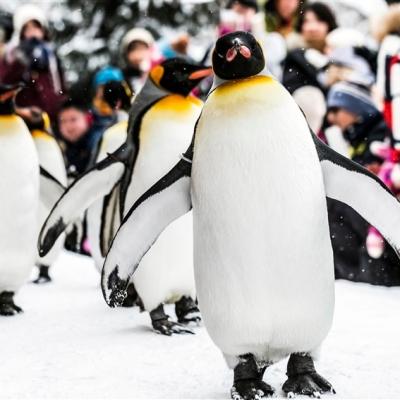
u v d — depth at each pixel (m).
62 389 6.33
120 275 6.42
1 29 20.14
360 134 13.94
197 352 7.68
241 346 5.94
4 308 10.12
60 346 8.09
